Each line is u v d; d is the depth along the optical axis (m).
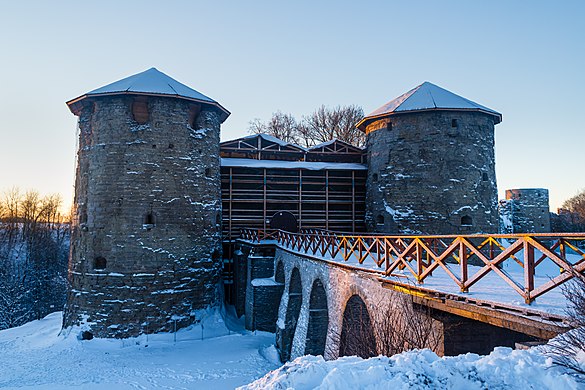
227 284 21.41
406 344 6.88
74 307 17.03
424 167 19.16
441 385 3.97
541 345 4.24
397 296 7.30
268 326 17.27
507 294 5.55
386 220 19.88
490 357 4.27
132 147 17.45
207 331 17.41
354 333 8.99
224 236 21.64
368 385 4.10
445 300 5.96
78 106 18.88
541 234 4.63
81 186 18.09
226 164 21.47
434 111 19.28
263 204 22.20
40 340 17.14
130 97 17.72
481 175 19.23
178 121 18.28
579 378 3.42
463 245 5.93
